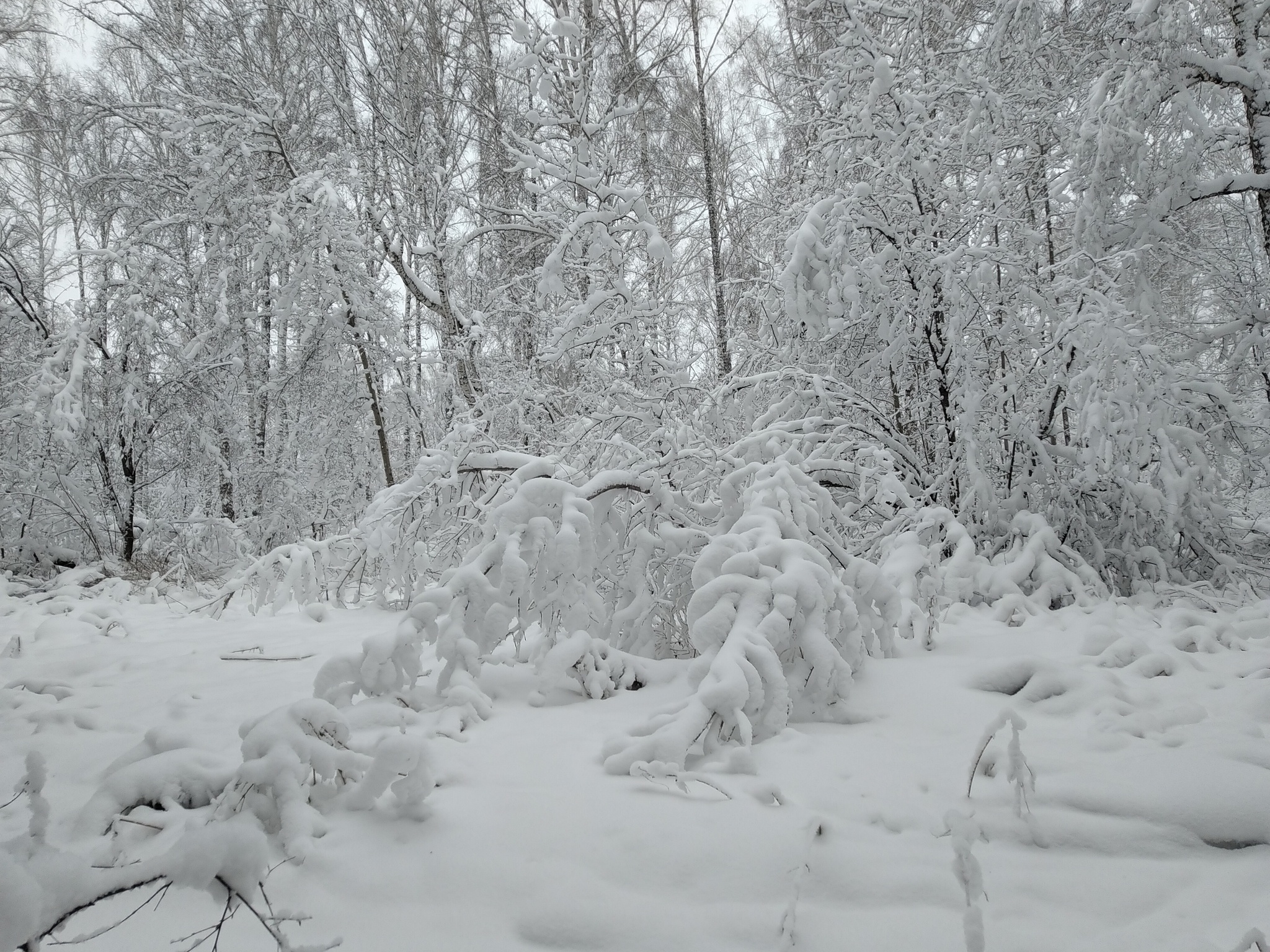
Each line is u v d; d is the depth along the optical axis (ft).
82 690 13.55
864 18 23.66
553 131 21.43
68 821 8.02
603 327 19.47
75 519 31.63
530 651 13.93
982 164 22.53
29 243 47.78
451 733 9.89
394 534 16.30
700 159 41.81
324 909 6.27
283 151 31.68
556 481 13.47
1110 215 23.80
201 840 5.19
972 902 6.13
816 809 7.60
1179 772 7.66
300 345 33.35
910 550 15.33
